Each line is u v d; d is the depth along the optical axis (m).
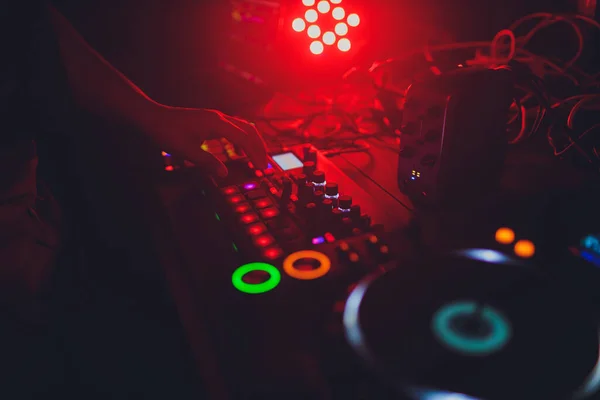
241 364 0.40
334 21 1.03
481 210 0.58
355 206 0.56
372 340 0.32
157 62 1.17
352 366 0.33
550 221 0.49
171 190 0.74
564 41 0.91
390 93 0.91
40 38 0.74
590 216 0.47
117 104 0.73
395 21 1.07
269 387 0.37
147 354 0.92
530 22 0.95
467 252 0.42
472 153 0.60
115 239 1.09
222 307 0.47
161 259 0.63
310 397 0.36
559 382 0.28
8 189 0.73
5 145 0.74
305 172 0.69
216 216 0.64
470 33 1.05
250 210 0.60
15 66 0.76
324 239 0.52
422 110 0.60
